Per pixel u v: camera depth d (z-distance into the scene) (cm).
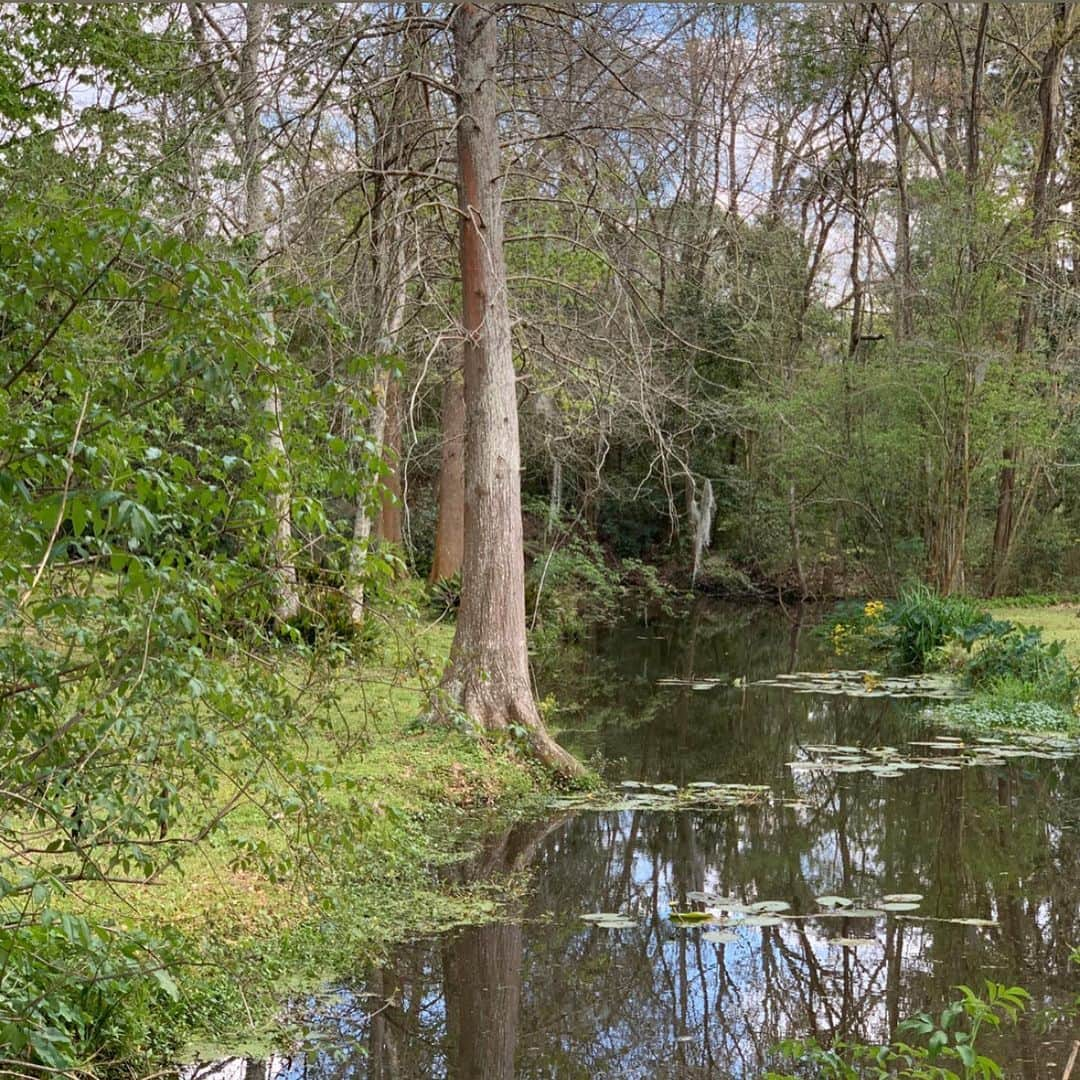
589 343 1241
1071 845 912
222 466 393
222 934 589
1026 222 2503
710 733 1375
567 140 1145
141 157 1078
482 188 1084
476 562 1095
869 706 1544
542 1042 547
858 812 1012
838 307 3108
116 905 570
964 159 3053
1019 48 2819
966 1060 414
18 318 355
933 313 2492
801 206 3209
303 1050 527
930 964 660
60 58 1198
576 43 1073
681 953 675
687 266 1221
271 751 422
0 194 891
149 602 349
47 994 353
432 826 898
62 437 340
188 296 359
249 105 977
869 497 2647
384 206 1085
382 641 509
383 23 1016
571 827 948
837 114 3009
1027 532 2819
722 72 2331
